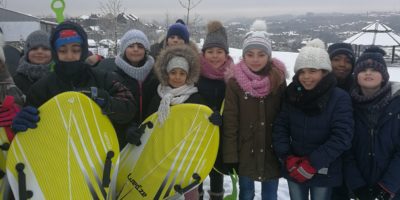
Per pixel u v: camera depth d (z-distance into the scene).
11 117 2.45
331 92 2.80
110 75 2.72
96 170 2.44
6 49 4.27
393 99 2.65
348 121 2.71
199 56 3.35
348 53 3.34
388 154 2.68
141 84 3.22
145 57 3.29
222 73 3.42
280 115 3.00
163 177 2.73
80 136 2.46
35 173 2.34
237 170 3.20
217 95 3.42
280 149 2.92
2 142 2.45
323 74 2.84
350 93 2.88
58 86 2.60
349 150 2.86
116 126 3.01
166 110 2.84
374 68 2.67
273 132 3.01
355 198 2.96
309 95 2.80
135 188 2.76
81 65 2.60
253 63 3.03
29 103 2.62
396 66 20.95
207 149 2.77
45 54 3.57
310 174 2.75
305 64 2.77
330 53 3.43
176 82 2.99
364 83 2.70
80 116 2.48
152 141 2.83
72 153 2.42
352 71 3.37
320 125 2.79
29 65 3.41
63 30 2.51
